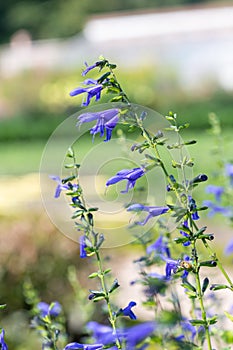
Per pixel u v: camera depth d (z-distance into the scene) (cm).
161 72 3709
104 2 6631
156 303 460
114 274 841
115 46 5334
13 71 3869
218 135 677
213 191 620
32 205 1194
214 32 5069
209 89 3712
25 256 859
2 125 3366
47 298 856
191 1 6919
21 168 2562
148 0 6756
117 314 402
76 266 868
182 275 400
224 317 523
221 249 882
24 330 789
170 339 418
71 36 6500
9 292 851
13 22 6525
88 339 516
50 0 6575
